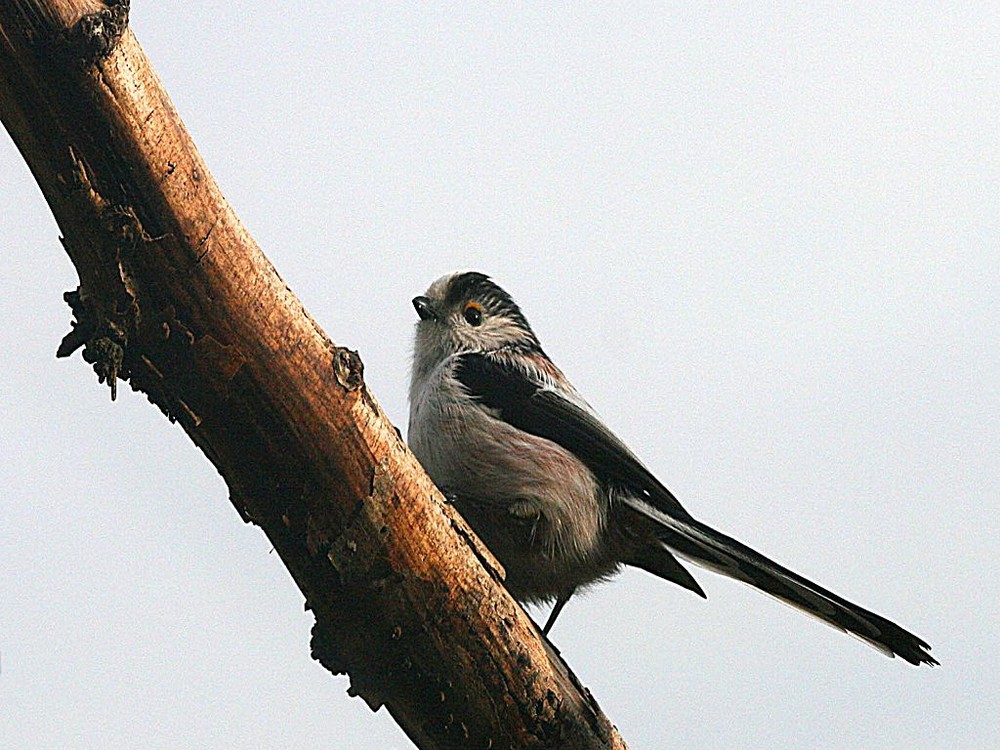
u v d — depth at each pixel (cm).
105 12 543
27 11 530
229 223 599
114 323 600
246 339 614
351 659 716
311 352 631
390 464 668
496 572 729
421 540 686
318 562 679
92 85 548
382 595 690
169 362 614
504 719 743
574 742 764
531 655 741
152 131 566
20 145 566
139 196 576
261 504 664
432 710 736
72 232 584
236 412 630
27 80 544
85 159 564
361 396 650
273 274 621
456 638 714
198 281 598
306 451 644
